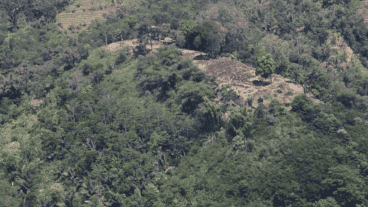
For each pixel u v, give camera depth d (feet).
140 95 462.19
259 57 441.68
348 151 325.01
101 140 382.01
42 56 653.30
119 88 488.85
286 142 344.90
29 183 368.48
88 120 406.00
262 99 405.59
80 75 544.21
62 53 634.43
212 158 347.97
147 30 620.49
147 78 461.37
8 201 349.00
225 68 473.67
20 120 485.15
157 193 320.09
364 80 481.87
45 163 392.27
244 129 357.61
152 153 361.71
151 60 506.07
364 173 306.55
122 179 334.65
